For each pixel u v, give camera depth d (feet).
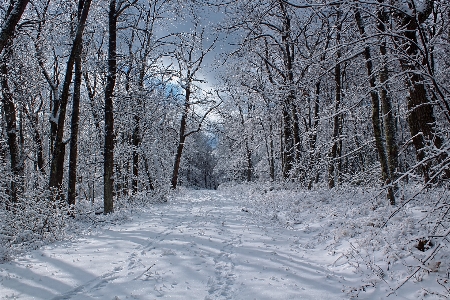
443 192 15.98
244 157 115.24
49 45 47.06
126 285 17.62
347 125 63.26
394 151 28.78
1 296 16.06
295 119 56.75
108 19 49.03
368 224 25.22
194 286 17.87
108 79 45.60
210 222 37.24
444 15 18.62
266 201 48.55
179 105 65.92
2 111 57.31
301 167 51.83
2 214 29.48
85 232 32.63
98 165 76.69
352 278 19.02
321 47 31.89
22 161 46.57
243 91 65.41
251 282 18.65
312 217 33.63
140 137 67.46
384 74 27.78
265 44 58.95
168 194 72.02
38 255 23.48
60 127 38.91
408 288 16.34
